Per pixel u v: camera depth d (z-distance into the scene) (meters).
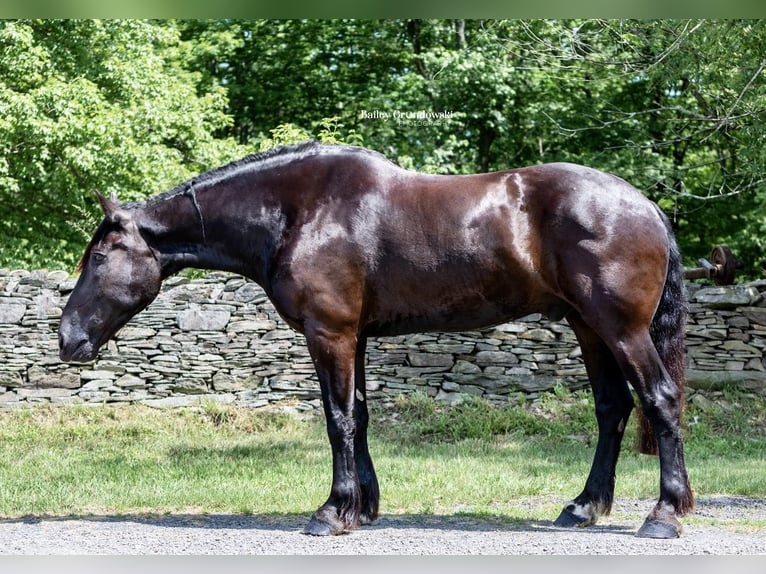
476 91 19.00
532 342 12.20
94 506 7.11
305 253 5.80
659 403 5.53
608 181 5.71
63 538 5.66
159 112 16.94
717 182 19.42
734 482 8.34
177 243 6.23
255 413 11.88
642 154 18.56
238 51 22.47
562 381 12.16
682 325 5.81
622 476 8.63
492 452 10.45
